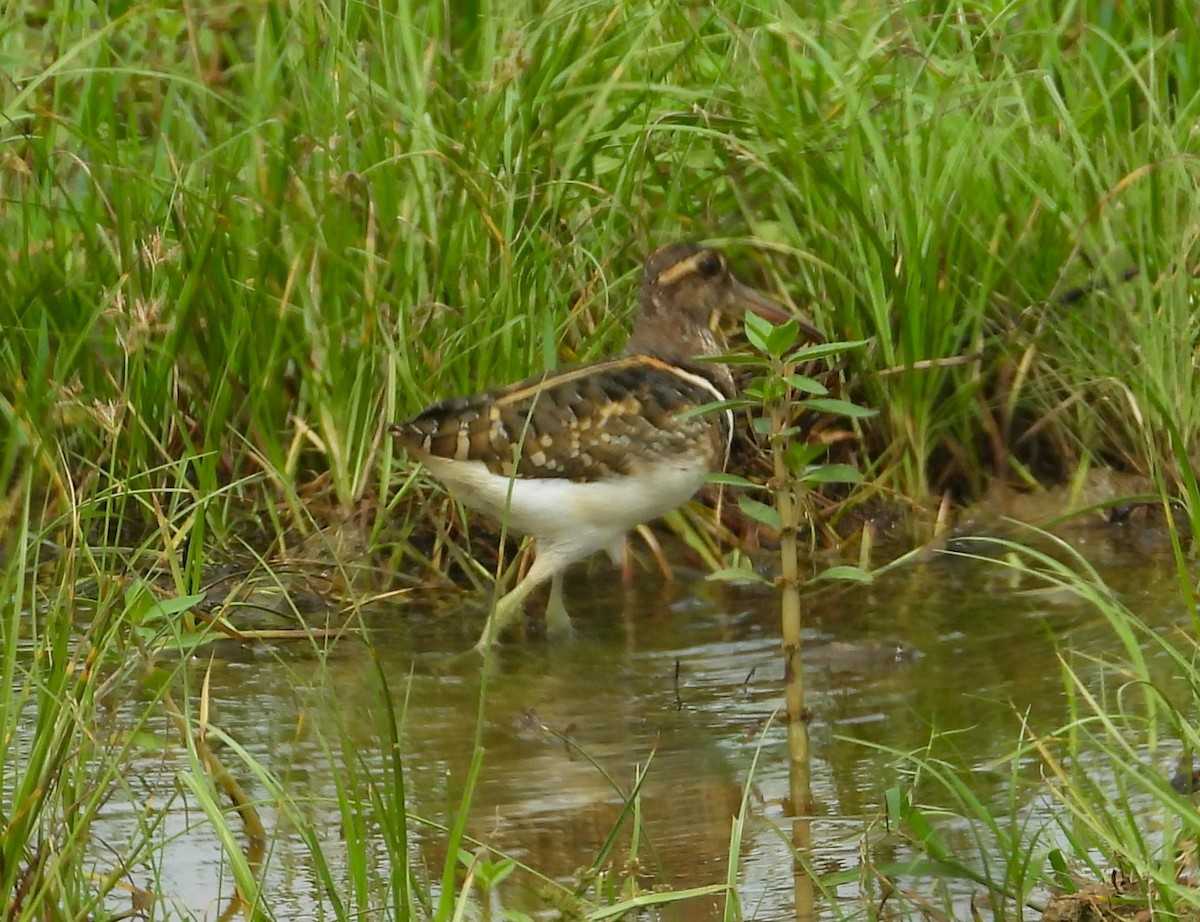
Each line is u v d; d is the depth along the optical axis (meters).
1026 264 11.80
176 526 10.83
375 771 8.37
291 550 10.78
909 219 11.40
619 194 11.76
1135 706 8.81
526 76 11.91
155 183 11.48
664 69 12.17
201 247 10.93
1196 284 11.58
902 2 12.18
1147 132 11.98
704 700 9.29
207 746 8.11
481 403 10.09
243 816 7.70
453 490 10.28
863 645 9.91
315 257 10.97
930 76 12.27
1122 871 6.98
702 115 11.64
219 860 7.55
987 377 11.83
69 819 6.79
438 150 11.33
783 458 8.13
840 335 11.71
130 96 12.19
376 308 10.93
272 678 9.52
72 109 12.45
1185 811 6.66
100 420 9.68
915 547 11.29
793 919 7.05
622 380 10.30
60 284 11.45
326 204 11.17
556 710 9.17
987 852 7.50
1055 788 7.57
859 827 7.76
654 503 10.34
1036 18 12.80
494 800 8.09
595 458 10.07
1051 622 10.09
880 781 8.20
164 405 11.06
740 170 12.14
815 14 12.84
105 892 6.72
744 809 7.16
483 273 11.21
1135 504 11.43
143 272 11.12
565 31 12.16
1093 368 11.58
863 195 11.72
